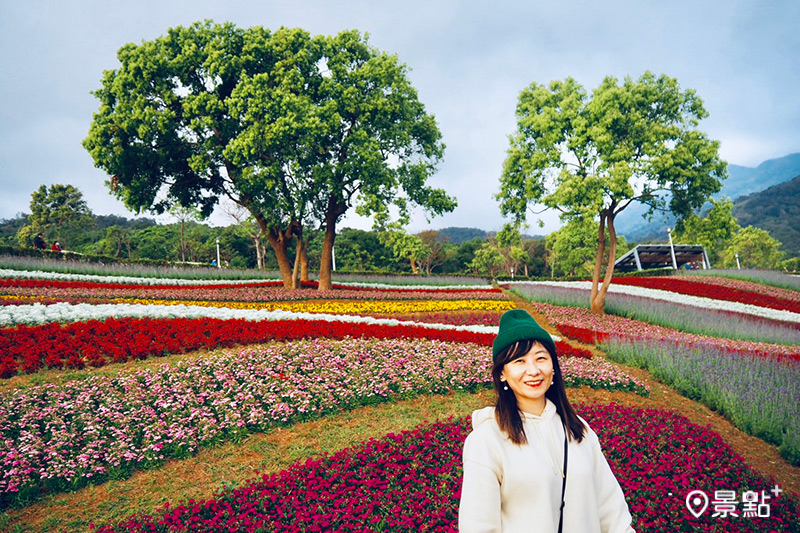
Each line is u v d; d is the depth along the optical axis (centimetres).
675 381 955
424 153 2411
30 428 630
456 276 3644
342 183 2181
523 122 1855
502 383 187
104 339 959
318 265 5316
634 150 1708
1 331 951
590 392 910
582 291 2372
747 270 3078
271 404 750
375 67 2188
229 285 2342
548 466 172
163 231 5069
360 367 905
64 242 4978
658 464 539
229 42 2156
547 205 1706
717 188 1703
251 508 447
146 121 2031
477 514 164
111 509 512
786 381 910
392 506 454
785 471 634
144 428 646
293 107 1973
